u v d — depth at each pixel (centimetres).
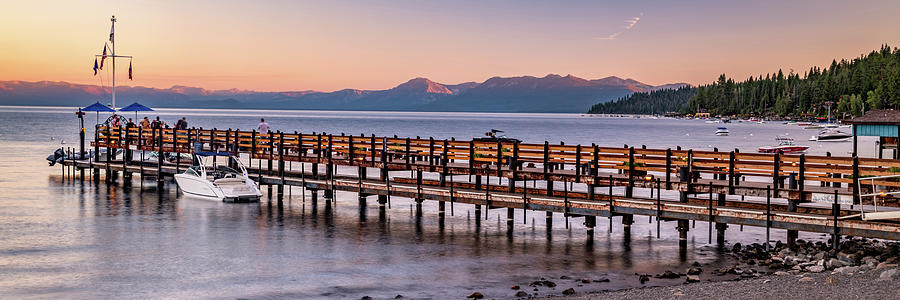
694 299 1952
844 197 2614
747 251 2762
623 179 3005
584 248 2894
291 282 2353
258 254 2778
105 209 3862
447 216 3681
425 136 15600
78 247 2881
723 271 2414
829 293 1919
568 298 2067
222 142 4706
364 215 3703
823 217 2509
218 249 2866
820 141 14275
